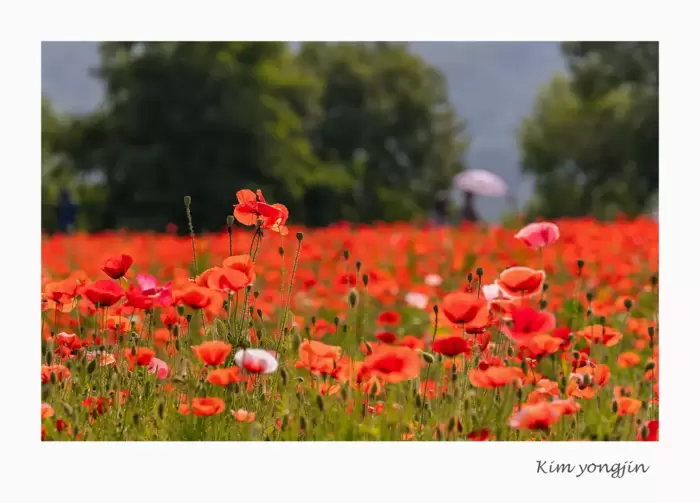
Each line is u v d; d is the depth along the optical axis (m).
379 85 55.75
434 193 55.78
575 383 4.22
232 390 3.95
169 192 35.03
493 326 4.73
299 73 44.94
